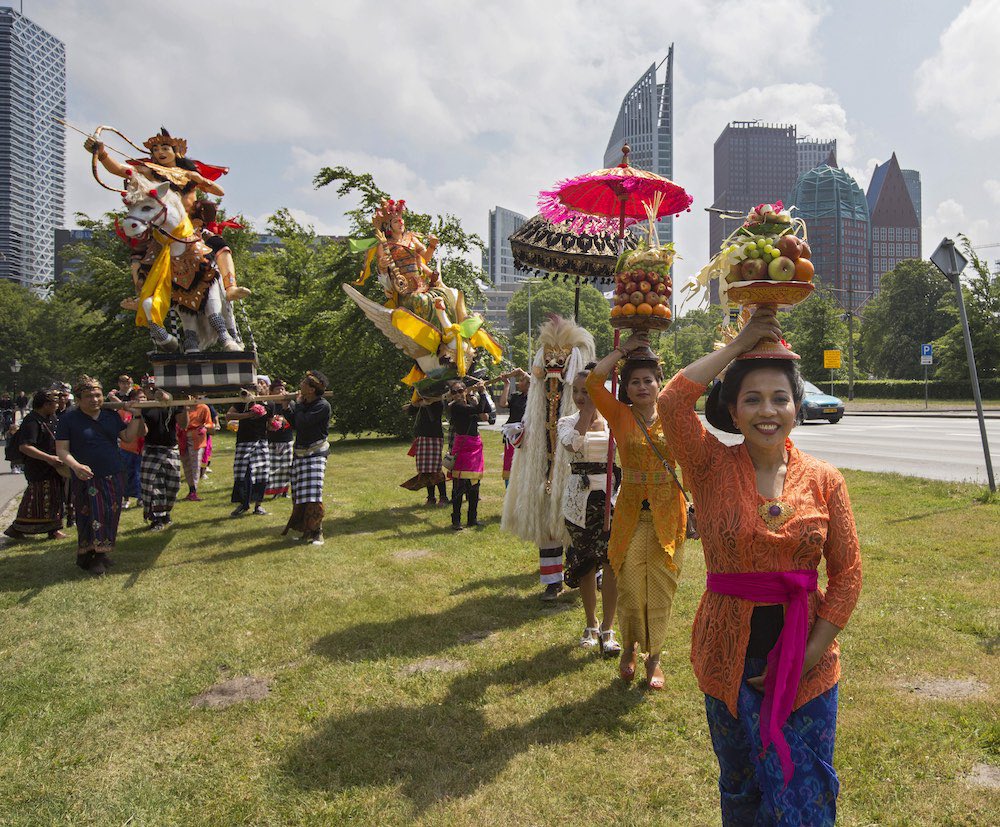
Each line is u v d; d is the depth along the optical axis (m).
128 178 6.51
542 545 5.39
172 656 4.44
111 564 6.82
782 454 2.17
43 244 135.88
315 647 4.55
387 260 7.79
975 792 2.73
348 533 8.13
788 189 190.50
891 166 140.38
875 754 3.02
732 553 2.05
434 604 5.39
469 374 8.17
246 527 8.60
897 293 55.66
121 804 2.87
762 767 1.96
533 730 3.40
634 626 3.81
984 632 4.25
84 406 6.54
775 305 2.12
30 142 132.12
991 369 38.00
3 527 9.57
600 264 7.04
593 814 2.72
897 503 8.12
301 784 2.99
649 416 3.77
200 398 6.93
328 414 7.68
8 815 2.81
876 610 4.67
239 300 7.28
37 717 3.66
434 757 3.17
